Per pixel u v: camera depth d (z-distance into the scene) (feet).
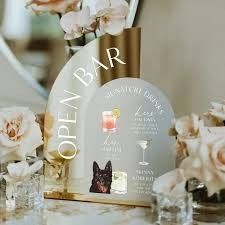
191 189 3.10
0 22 3.79
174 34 3.59
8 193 3.33
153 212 3.07
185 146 3.01
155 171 3.28
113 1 3.41
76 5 3.61
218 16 3.52
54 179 3.44
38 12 3.72
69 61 3.43
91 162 3.38
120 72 3.43
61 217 3.16
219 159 2.91
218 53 3.54
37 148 3.59
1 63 3.83
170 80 3.62
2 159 3.36
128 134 3.32
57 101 3.45
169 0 3.57
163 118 3.27
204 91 3.58
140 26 3.62
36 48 3.76
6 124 3.32
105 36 3.42
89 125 3.38
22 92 3.83
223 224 3.10
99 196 3.37
